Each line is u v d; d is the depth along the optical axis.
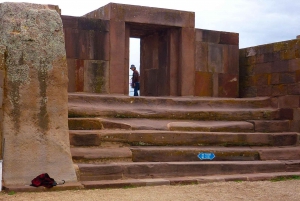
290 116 11.79
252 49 13.56
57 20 8.02
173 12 13.16
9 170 7.41
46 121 7.73
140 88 14.96
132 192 7.34
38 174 7.58
